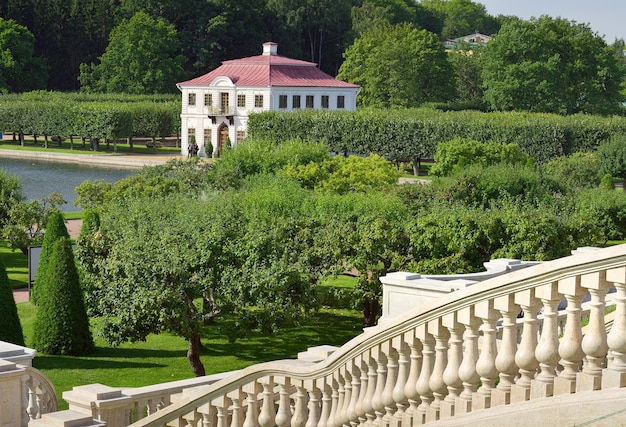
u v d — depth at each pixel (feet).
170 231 97.86
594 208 161.17
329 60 603.67
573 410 23.62
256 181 179.42
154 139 378.94
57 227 120.37
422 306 27.99
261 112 330.54
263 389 36.37
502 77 434.71
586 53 433.89
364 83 482.69
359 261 104.37
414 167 309.42
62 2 548.72
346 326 112.27
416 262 107.04
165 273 89.30
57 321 94.32
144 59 495.82
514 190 162.81
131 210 131.44
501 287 25.29
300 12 574.97
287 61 368.07
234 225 99.55
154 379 88.99
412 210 141.38
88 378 87.76
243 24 549.13
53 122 379.76
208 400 38.32
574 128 281.54
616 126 279.90
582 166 233.35
